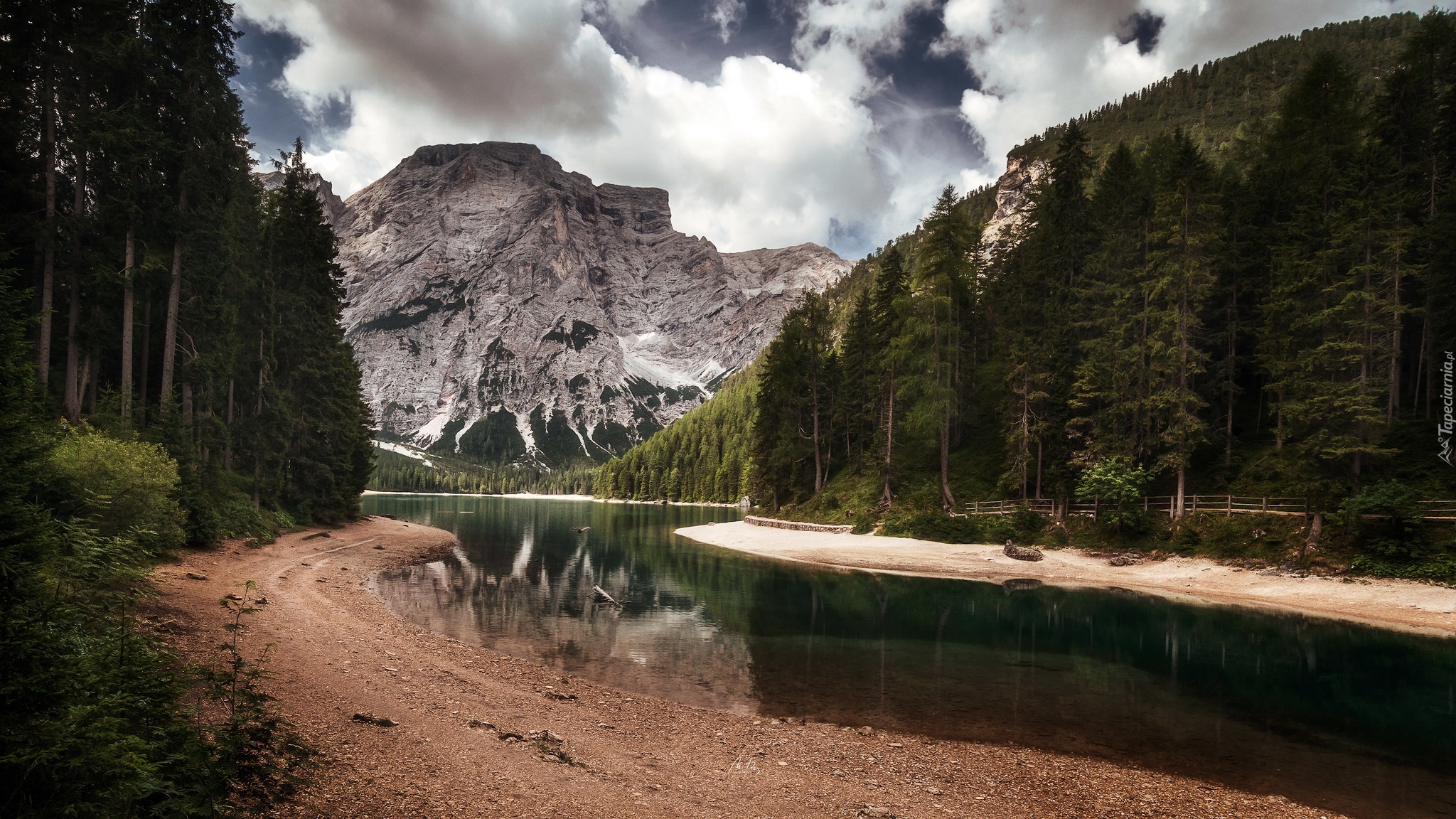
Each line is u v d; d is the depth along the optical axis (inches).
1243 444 1779.0
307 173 1939.0
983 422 2491.4
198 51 1332.4
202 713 390.6
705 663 791.7
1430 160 1718.8
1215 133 5812.0
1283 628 1049.5
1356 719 631.8
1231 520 1524.4
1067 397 1909.4
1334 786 488.4
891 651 881.5
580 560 1808.6
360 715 446.0
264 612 769.6
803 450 2819.9
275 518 1705.2
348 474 2224.4
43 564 253.1
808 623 1041.5
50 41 1162.0
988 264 3046.3
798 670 773.9
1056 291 2101.4
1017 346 2055.9
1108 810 434.0
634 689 674.8
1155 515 1673.2
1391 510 1258.6
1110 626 1053.8
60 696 208.8
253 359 1626.5
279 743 347.6
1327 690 727.7
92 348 1270.9
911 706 652.1
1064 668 807.7
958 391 2375.7
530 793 360.8
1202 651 903.7
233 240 1476.4
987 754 532.1
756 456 3102.9
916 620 1087.6
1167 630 1031.0
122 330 1385.3
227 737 275.0
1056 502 1875.0
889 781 460.1
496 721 498.6
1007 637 971.3
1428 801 465.4
